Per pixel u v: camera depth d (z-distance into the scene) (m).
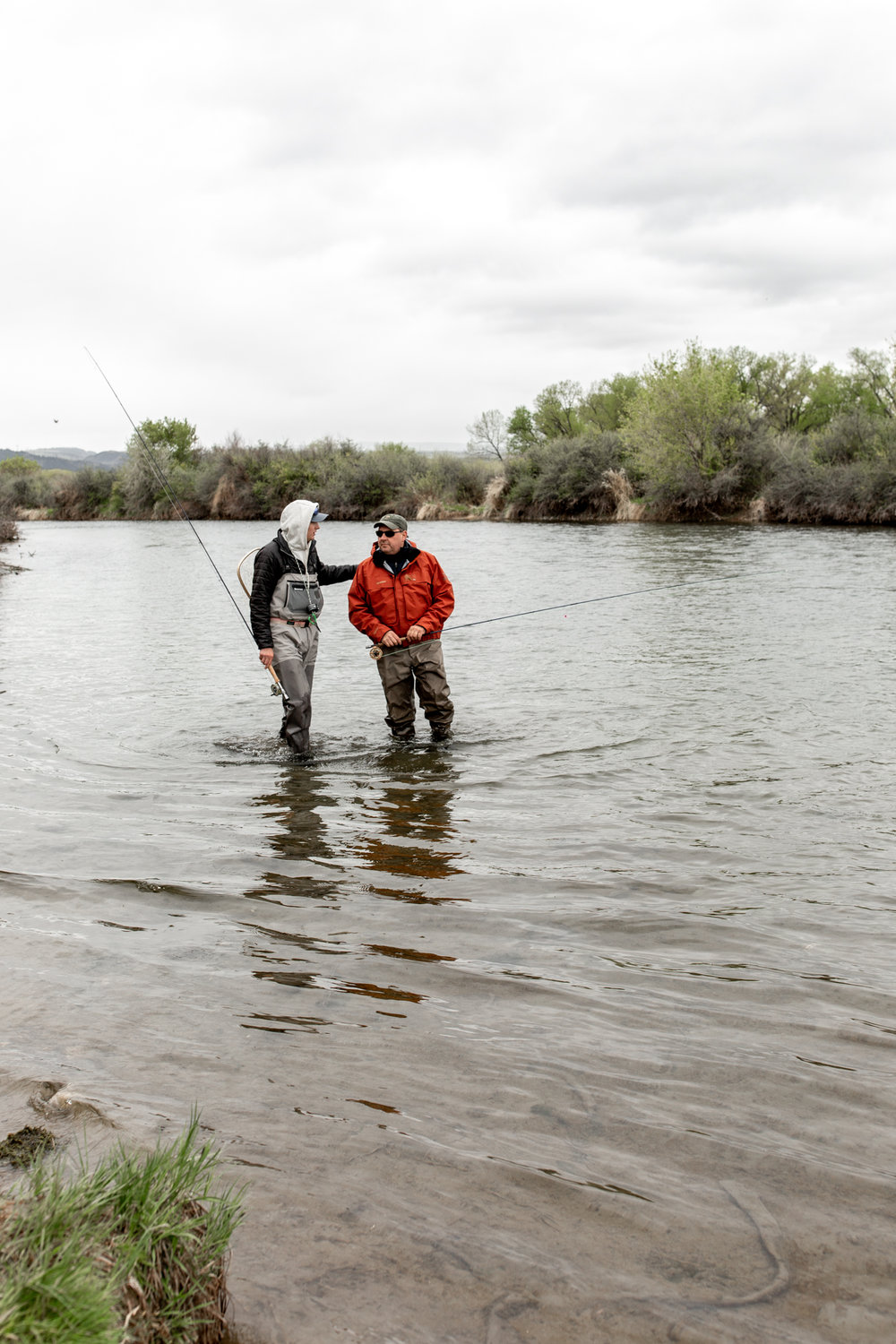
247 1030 2.98
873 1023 3.03
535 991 3.26
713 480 35.38
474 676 9.32
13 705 8.28
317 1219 2.13
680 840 4.75
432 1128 2.48
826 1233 2.11
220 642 12.02
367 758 6.50
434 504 46.16
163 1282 1.74
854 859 4.45
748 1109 2.57
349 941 3.66
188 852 4.65
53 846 4.74
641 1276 1.99
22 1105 2.55
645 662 9.73
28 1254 1.62
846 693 8.05
